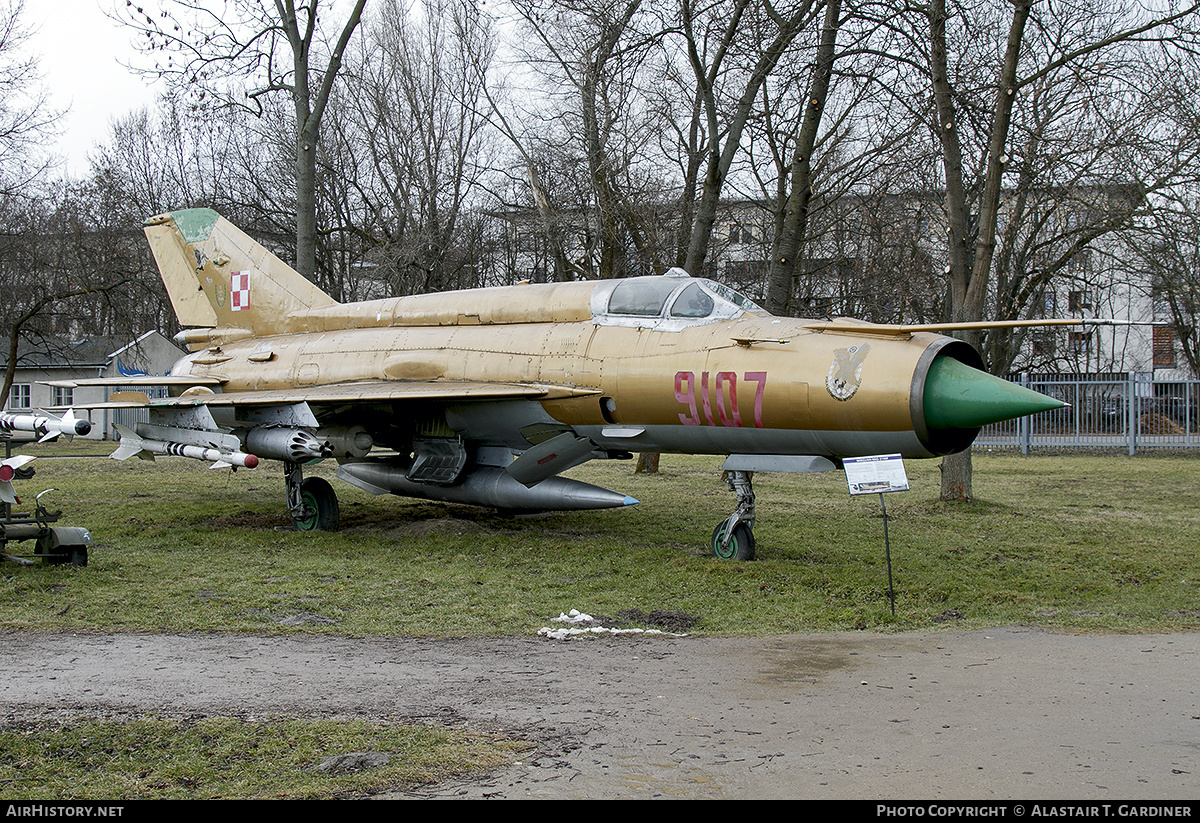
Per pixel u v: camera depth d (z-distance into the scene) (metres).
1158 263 29.97
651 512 14.27
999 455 27.22
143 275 37.53
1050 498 16.42
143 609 7.54
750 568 9.59
